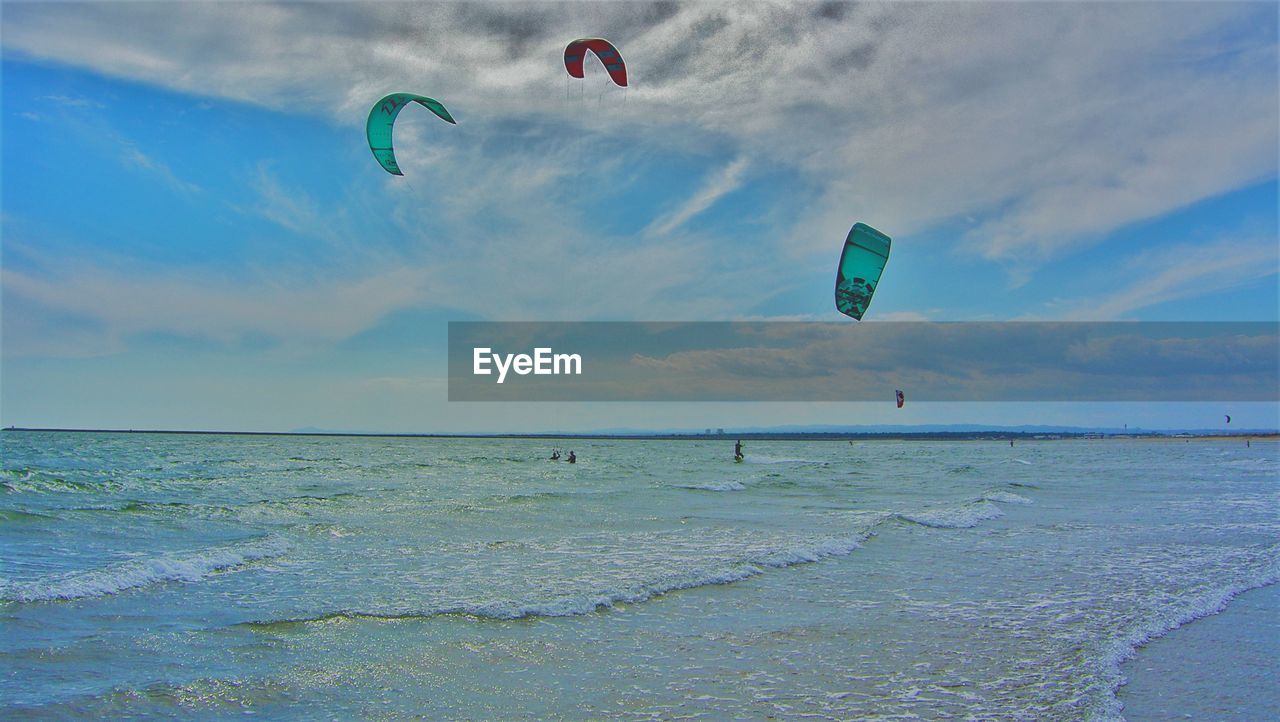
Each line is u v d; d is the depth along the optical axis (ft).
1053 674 26.03
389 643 28.58
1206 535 57.62
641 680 25.16
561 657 27.35
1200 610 34.81
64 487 86.74
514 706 22.98
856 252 47.14
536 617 32.22
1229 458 237.45
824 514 69.15
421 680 24.99
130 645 27.50
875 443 599.98
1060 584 39.73
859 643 29.27
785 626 31.42
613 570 41.50
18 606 31.55
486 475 130.72
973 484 114.32
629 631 30.53
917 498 88.17
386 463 173.27
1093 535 57.36
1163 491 101.50
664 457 246.68
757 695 23.91
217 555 42.45
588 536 53.88
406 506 72.69
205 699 23.06
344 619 31.45
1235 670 26.71
